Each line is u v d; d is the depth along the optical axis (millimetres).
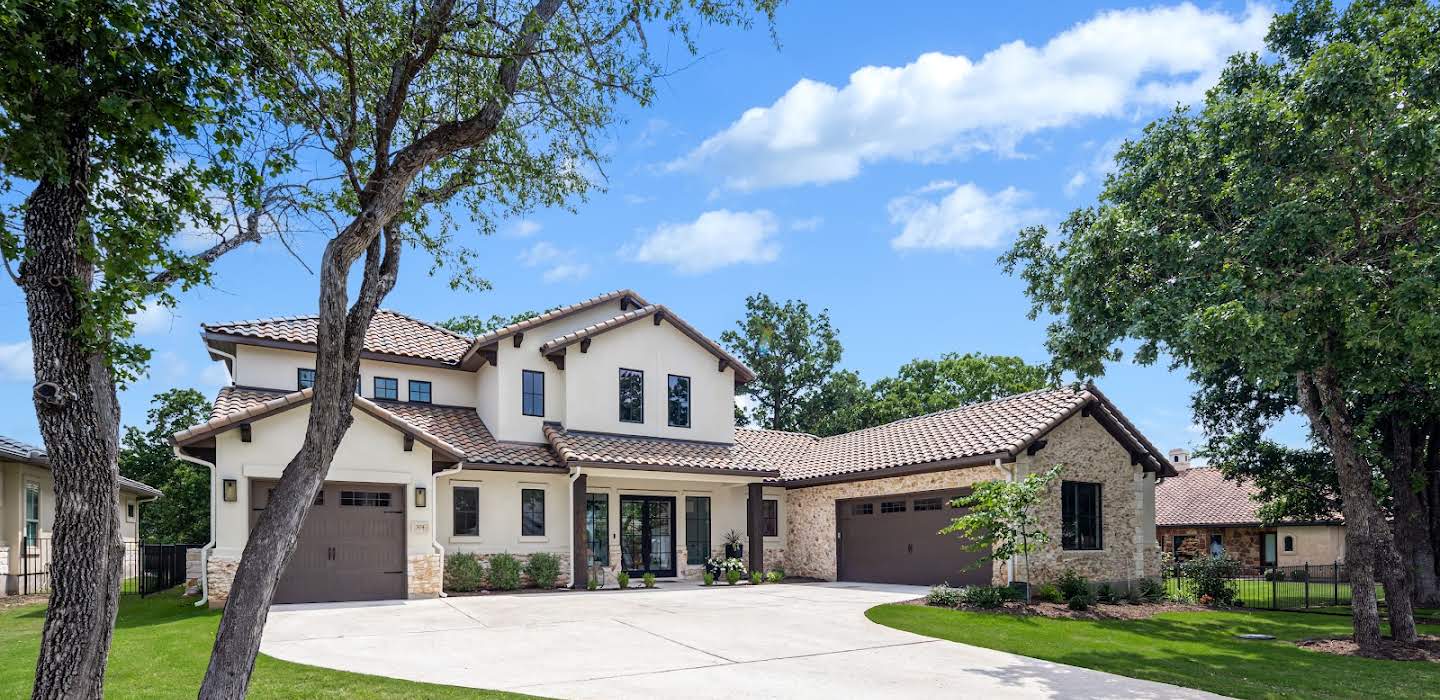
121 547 6859
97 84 6609
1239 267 13023
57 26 6227
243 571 6754
